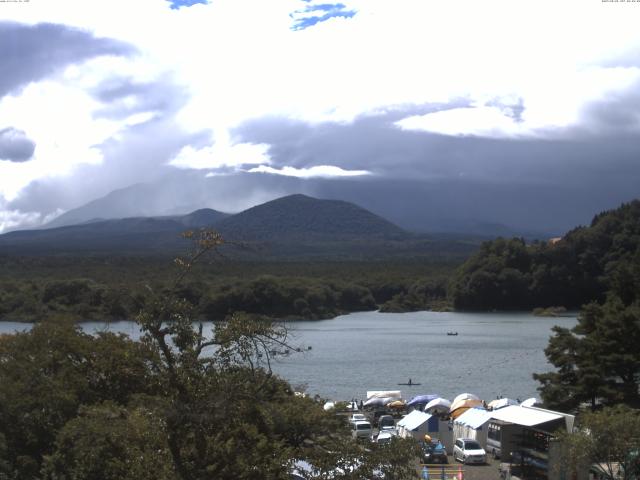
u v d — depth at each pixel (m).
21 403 32.69
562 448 40.31
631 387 62.69
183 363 22.70
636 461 38.81
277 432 29.08
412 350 151.75
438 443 54.22
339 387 103.62
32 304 157.25
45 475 29.27
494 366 127.56
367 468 24.86
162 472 21.80
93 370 34.34
